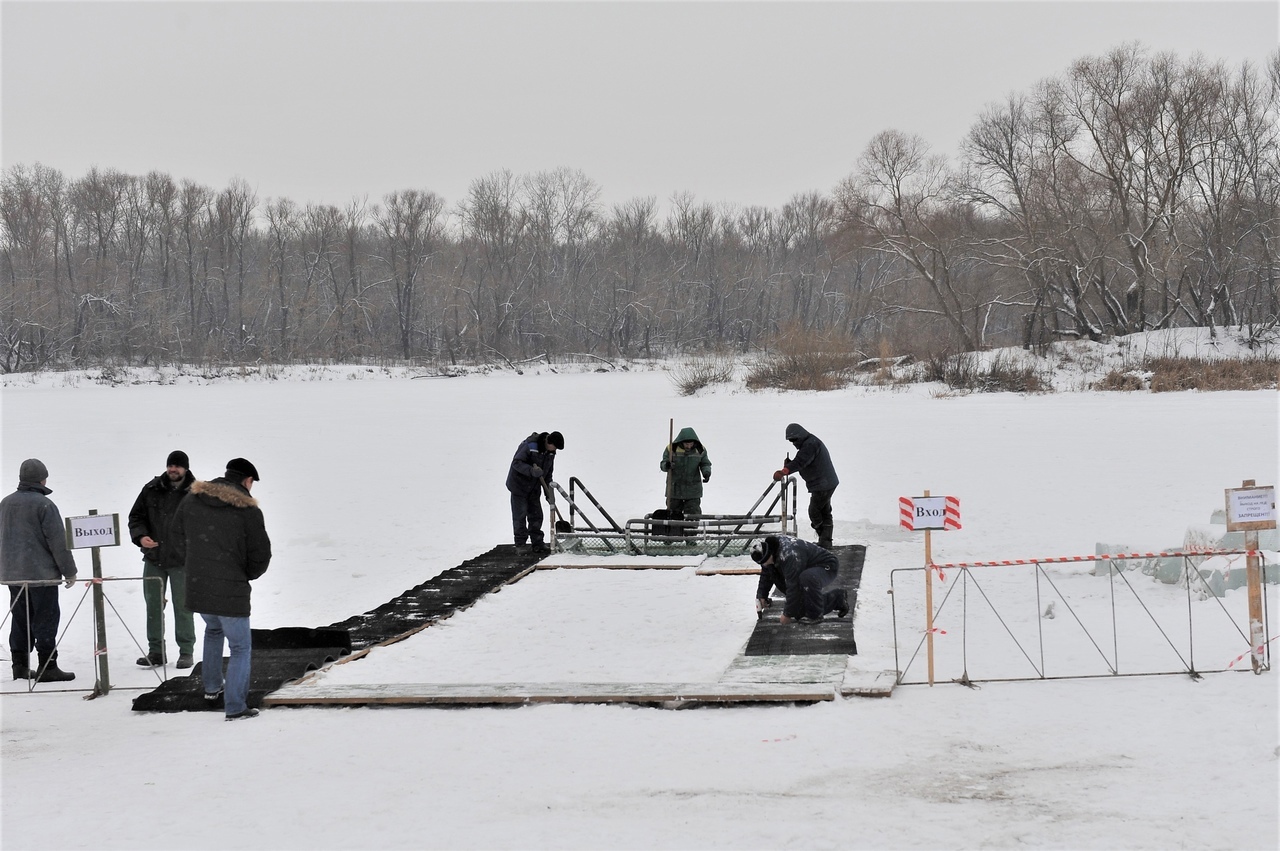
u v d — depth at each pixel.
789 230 133.00
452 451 31.56
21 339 92.56
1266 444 28.09
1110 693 8.39
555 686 9.02
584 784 6.81
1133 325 68.88
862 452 29.00
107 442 34.88
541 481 16.41
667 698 8.59
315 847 5.92
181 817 6.47
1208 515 17.73
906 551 15.75
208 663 9.21
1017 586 13.14
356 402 55.72
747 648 10.34
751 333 118.88
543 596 13.60
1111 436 31.33
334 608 13.60
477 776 7.04
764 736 7.70
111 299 96.69
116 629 12.92
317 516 20.77
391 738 8.02
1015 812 6.08
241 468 9.06
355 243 113.00
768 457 28.64
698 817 6.18
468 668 10.24
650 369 99.06
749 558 15.57
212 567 8.77
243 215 112.12
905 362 66.50
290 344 103.12
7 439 36.25
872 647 10.34
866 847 5.66
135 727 8.70
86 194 106.69
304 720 8.64
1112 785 6.43
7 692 10.10
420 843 5.92
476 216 114.06
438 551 17.36
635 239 119.62
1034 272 68.94
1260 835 5.58
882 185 73.25
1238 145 68.69
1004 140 70.50
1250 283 72.56
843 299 122.75
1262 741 7.00
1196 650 9.68
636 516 20.00
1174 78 67.12
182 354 94.94
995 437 32.06
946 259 70.31
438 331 110.62
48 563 10.59
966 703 8.33
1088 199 68.31
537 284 112.19
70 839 6.19
